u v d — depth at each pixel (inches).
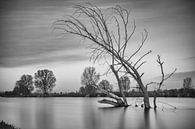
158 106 1050.1
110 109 992.2
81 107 1093.8
